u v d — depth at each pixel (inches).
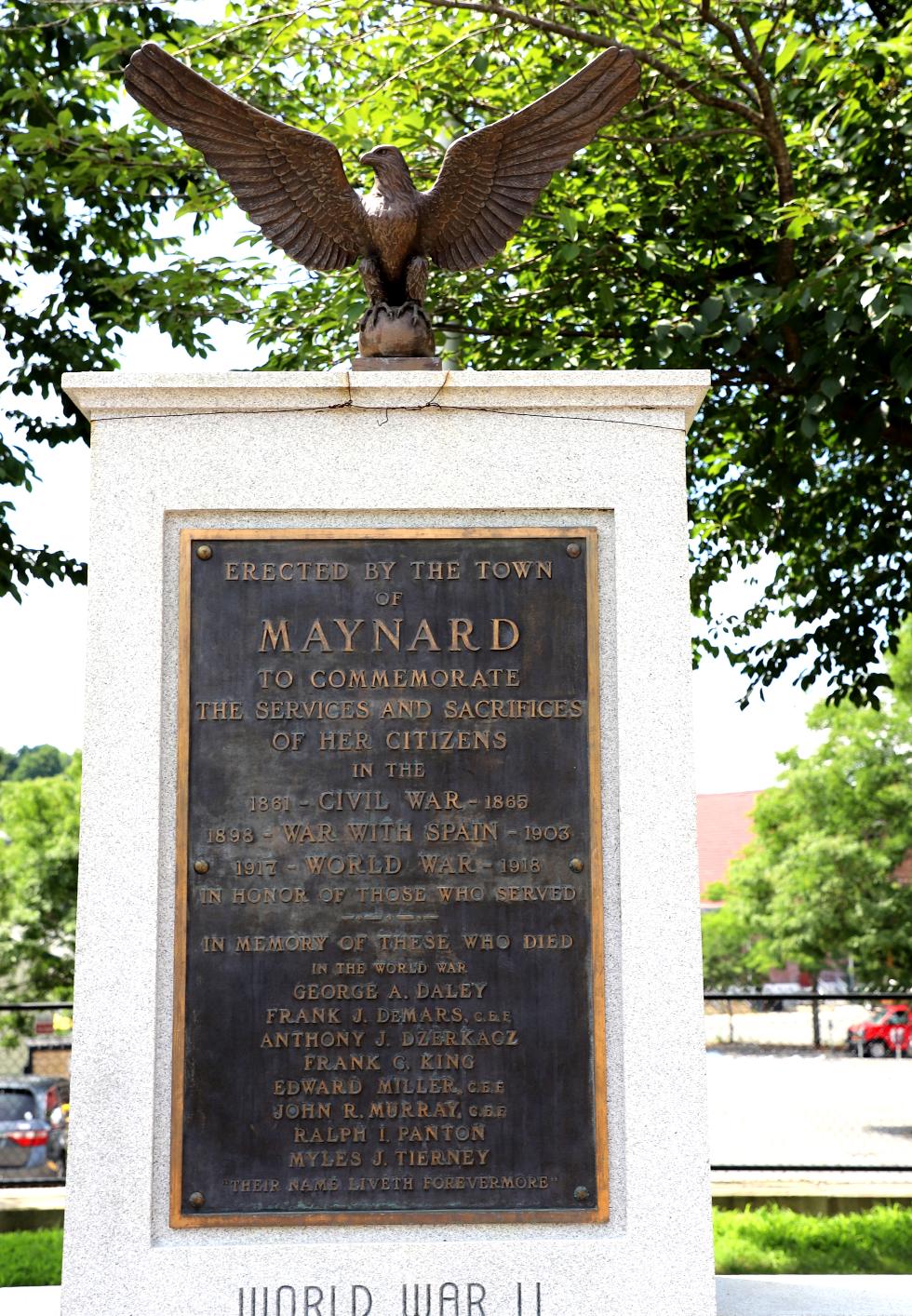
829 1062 533.0
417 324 195.5
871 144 322.7
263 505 180.2
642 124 349.7
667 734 176.2
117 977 170.1
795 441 346.0
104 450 180.4
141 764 174.6
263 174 195.8
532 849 174.4
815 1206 374.3
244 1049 169.9
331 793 174.9
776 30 340.5
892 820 889.5
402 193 196.5
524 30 339.6
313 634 177.9
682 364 316.5
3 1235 344.2
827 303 296.5
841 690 415.2
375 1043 170.6
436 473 181.3
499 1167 168.7
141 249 414.3
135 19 396.8
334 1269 165.5
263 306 372.5
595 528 181.6
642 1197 167.6
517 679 177.8
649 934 172.4
